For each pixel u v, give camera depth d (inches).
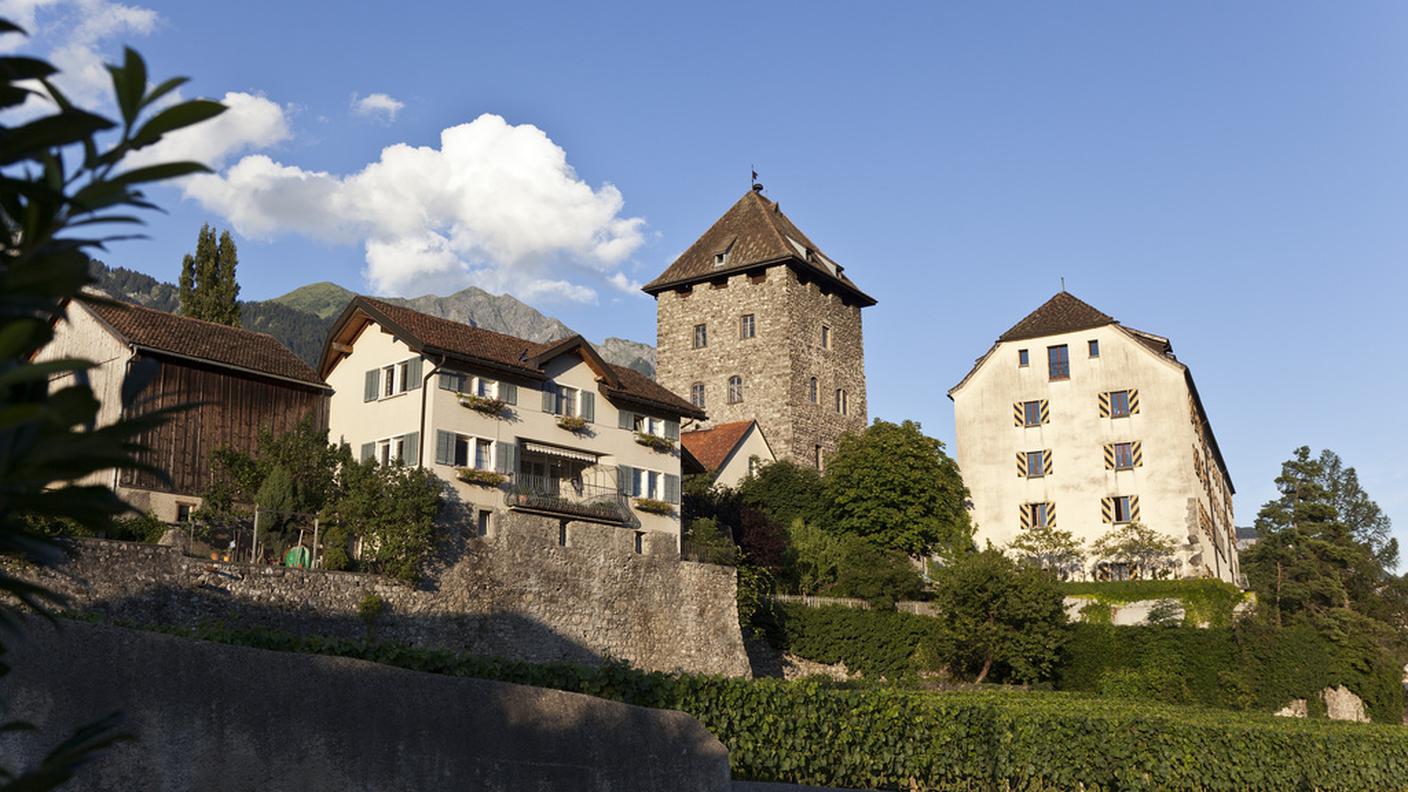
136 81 91.7
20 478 88.0
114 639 328.5
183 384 1374.3
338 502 1327.5
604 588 1552.7
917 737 772.6
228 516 1216.8
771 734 664.4
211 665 344.5
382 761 376.8
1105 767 903.1
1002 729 843.4
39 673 314.0
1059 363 2485.2
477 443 1529.3
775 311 2677.2
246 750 346.6
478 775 401.7
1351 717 2363.4
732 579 1747.0
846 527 2338.8
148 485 1285.7
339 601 1222.9
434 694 395.2
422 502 1341.0
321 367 1612.9
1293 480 3125.0
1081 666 2068.2
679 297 2837.1
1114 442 2394.2
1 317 89.0
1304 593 2891.2
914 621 1993.1
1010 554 2425.0
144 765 326.3
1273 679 2038.6
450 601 1355.8
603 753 444.8
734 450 2367.1
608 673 579.2
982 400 2541.8
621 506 1672.0
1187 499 2300.7
